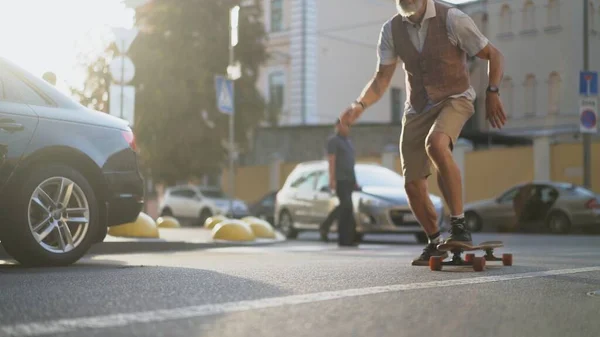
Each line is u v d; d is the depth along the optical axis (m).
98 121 6.63
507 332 3.10
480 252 9.16
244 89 28.61
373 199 13.82
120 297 3.87
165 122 27.16
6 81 6.09
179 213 27.83
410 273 5.16
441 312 3.52
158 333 2.90
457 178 5.38
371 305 3.67
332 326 3.11
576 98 31.09
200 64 27.66
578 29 30.98
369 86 5.88
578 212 18.45
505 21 33.00
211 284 4.44
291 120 37.94
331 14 38.75
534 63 32.19
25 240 5.97
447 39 5.44
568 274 5.16
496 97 5.49
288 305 3.63
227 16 28.23
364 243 14.37
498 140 29.77
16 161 5.96
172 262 7.07
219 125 28.06
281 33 38.66
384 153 27.66
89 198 6.37
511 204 19.86
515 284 4.56
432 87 5.51
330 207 15.03
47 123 6.19
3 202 5.94
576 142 23.42
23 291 4.13
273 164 32.16
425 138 5.63
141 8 27.66
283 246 11.83
